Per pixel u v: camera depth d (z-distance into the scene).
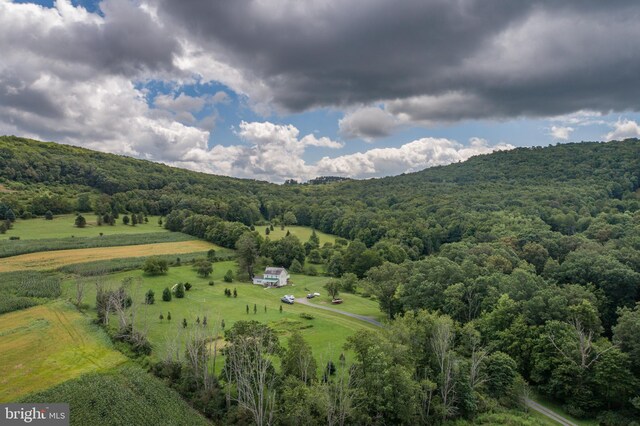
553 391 58.97
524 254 109.62
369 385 50.00
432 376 56.06
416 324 61.09
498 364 58.94
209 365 62.16
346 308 104.69
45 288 93.69
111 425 45.88
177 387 55.50
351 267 138.12
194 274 128.38
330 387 50.44
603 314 76.00
